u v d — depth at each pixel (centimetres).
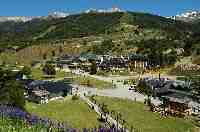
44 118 1683
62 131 1598
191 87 17875
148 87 18325
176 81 19525
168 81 19575
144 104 14900
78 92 17400
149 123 11762
